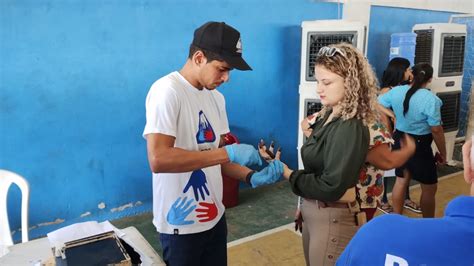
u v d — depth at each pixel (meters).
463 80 4.89
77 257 1.06
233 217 3.28
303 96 3.49
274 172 1.54
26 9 2.65
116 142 3.15
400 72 3.10
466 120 4.90
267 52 3.75
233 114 3.68
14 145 2.77
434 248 0.56
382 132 1.43
